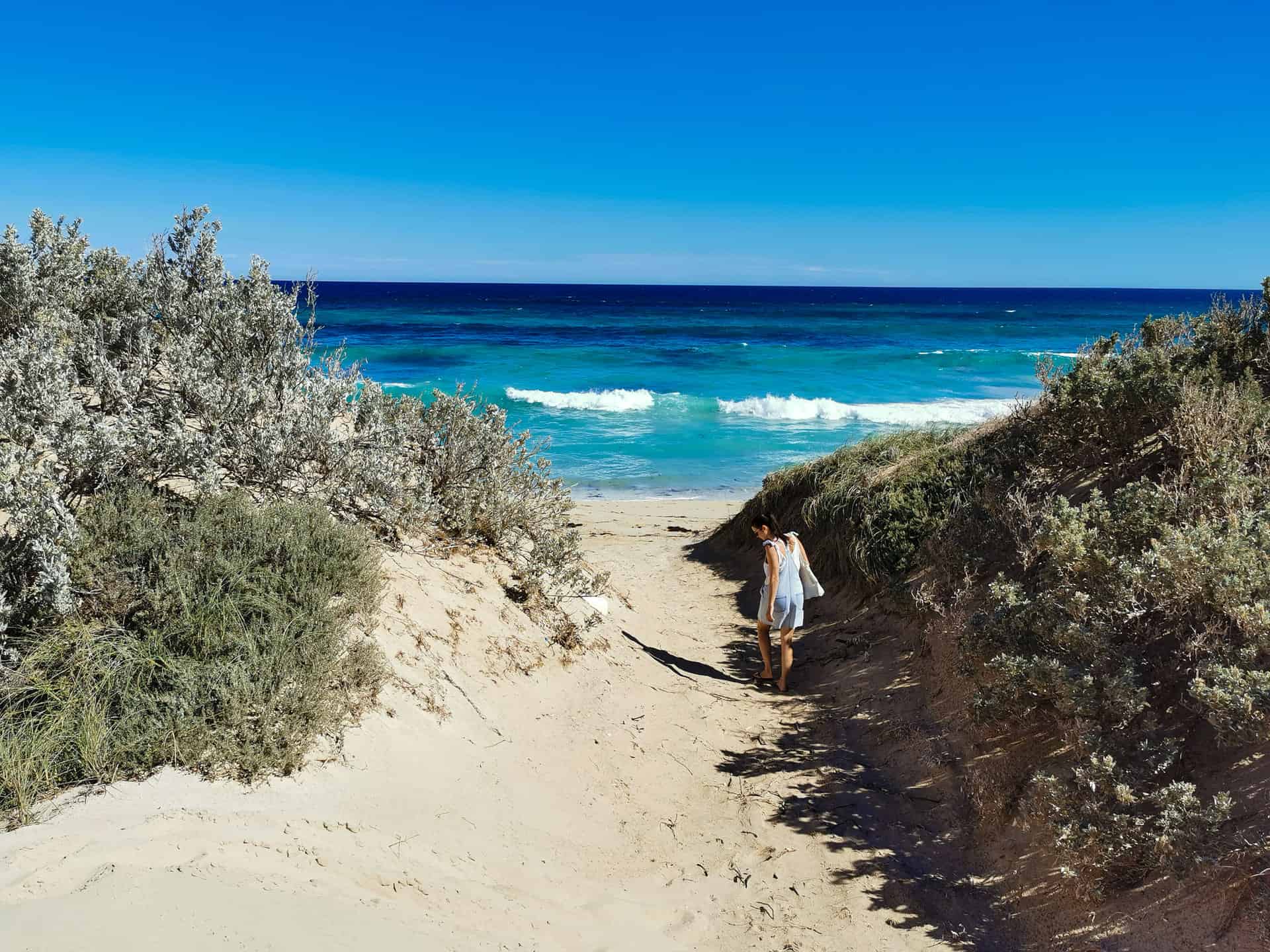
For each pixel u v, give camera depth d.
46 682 3.38
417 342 49.50
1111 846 3.28
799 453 21.53
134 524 3.99
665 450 21.94
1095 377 6.07
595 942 3.14
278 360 6.19
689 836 4.20
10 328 6.01
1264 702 3.25
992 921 3.51
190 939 2.32
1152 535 4.40
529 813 3.96
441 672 4.63
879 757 4.95
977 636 4.84
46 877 2.46
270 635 3.76
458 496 6.27
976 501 6.43
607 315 83.00
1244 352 6.39
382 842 3.21
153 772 3.14
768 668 6.29
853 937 3.44
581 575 7.08
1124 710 3.74
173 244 6.86
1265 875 2.92
